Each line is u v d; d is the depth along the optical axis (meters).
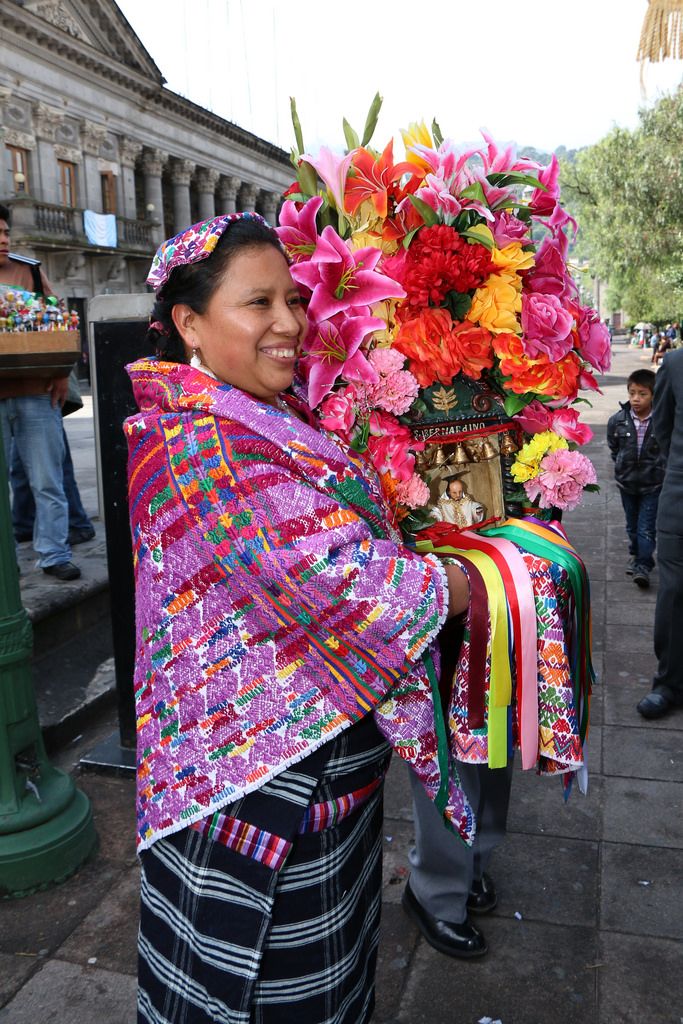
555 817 2.72
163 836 1.16
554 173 1.51
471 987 2.02
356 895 1.25
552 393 1.48
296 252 1.43
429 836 2.01
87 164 31.77
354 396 1.40
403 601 1.10
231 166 43.38
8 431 3.85
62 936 2.23
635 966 2.07
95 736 3.33
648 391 5.14
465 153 1.44
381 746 1.26
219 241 1.14
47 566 3.95
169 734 1.16
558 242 1.52
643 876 2.42
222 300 1.14
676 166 22.47
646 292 30.14
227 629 1.12
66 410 4.36
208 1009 1.17
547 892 2.35
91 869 2.51
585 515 7.29
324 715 1.12
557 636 1.44
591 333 1.55
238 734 1.12
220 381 1.19
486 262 1.43
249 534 1.07
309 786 1.15
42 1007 2.00
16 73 27.41
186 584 1.13
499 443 1.59
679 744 3.19
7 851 2.36
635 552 5.57
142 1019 1.28
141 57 33.75
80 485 6.71
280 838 1.13
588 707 1.60
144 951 1.26
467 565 1.43
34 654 3.59
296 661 1.11
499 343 1.45
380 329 1.40
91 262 32.47
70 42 29.17
